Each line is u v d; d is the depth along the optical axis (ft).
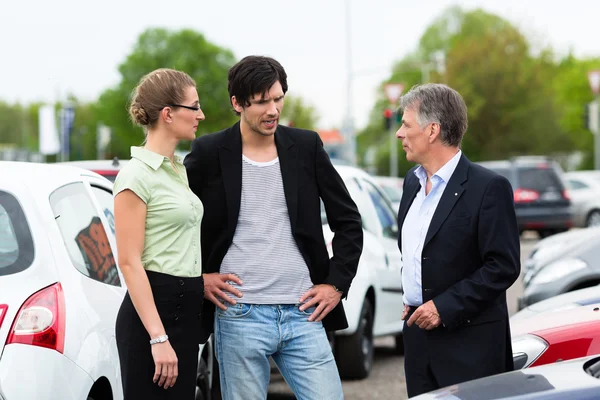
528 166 98.27
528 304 35.96
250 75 16.48
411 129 16.56
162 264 15.33
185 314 15.46
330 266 17.25
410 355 16.80
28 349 15.66
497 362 16.29
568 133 251.80
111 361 17.81
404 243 16.94
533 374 13.79
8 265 16.35
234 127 17.19
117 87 281.13
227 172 16.87
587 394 12.49
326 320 17.54
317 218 17.16
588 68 281.95
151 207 15.33
